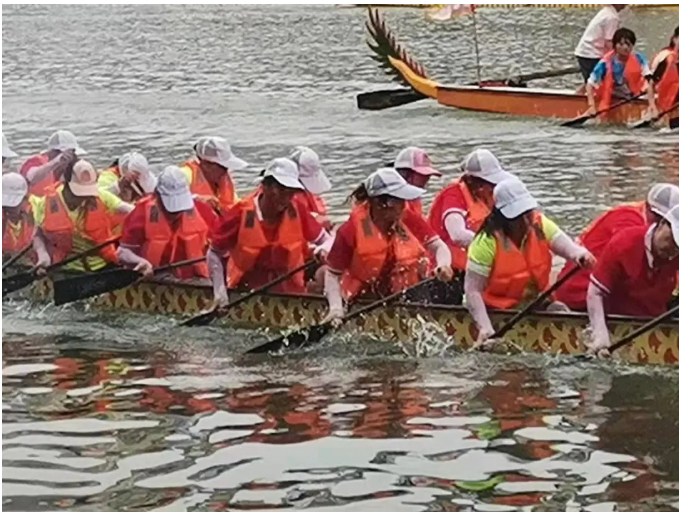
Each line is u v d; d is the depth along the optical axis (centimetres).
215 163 1159
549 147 1728
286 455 764
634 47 1959
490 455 757
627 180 1522
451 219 976
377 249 962
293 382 900
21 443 795
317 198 1059
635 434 781
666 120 1819
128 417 837
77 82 2264
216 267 1034
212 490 718
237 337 1021
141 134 1889
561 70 2002
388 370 917
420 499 700
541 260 923
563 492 705
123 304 1114
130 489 721
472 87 1977
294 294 1010
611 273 880
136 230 1091
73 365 957
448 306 947
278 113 2019
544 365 904
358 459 755
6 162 1680
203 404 858
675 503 689
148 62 2425
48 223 1160
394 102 2016
